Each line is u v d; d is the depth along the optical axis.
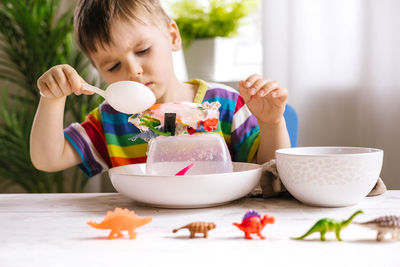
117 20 0.86
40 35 1.92
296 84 1.73
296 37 1.71
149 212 0.57
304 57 1.72
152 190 0.57
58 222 0.52
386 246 0.40
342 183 0.55
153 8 0.94
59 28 1.90
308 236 0.44
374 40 1.67
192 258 0.38
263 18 1.74
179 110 0.64
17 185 2.17
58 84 0.72
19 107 2.13
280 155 0.59
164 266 0.36
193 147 0.63
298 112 1.74
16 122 1.90
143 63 0.89
